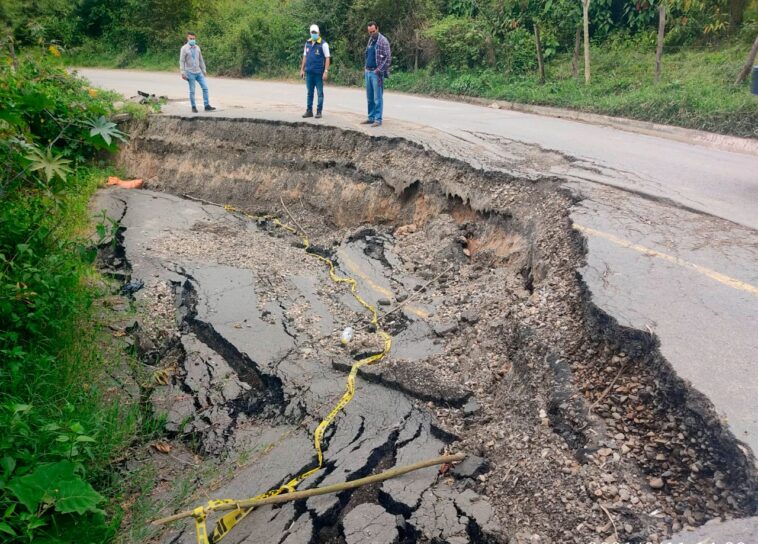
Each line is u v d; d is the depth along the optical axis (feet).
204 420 16.99
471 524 12.14
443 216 27.04
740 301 15.01
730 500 10.37
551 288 17.76
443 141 31.14
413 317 20.77
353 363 18.22
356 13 65.77
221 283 23.82
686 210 21.04
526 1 57.62
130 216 31.73
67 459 13.06
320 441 15.33
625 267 16.90
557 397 13.98
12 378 15.52
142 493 14.29
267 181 36.29
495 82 53.67
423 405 16.26
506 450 13.73
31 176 19.33
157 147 41.45
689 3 46.01
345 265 25.99
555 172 25.22
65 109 33.12
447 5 64.85
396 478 13.55
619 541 10.46
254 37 74.59
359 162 32.53
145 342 20.29
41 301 17.26
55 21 89.15
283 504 13.29
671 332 13.83
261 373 18.35
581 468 12.12
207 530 12.90
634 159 27.96
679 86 41.16
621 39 53.83
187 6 89.61
